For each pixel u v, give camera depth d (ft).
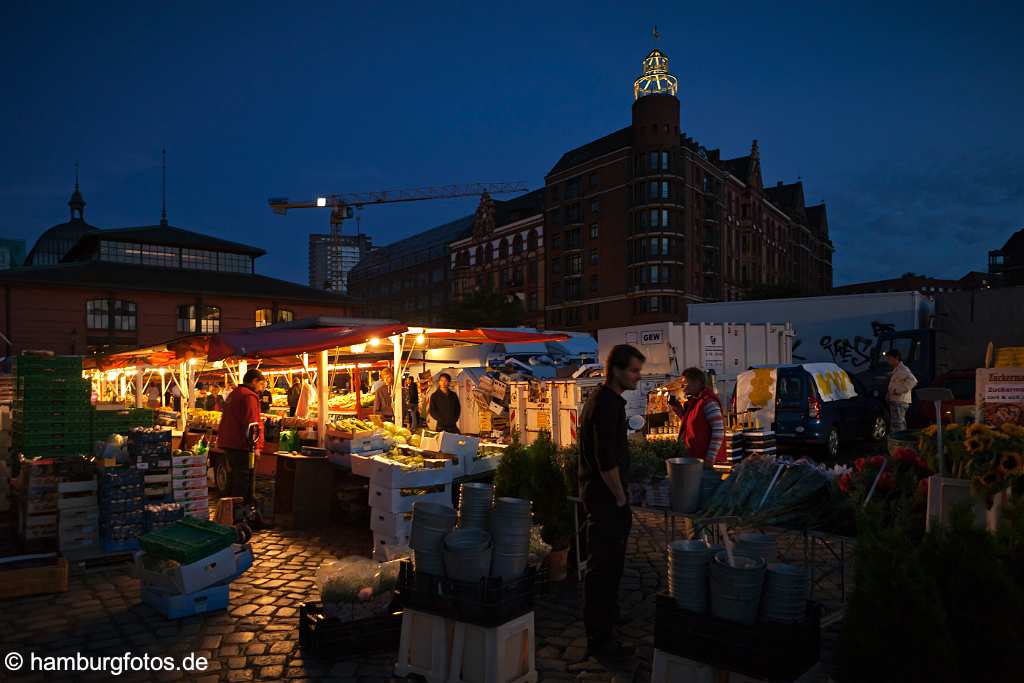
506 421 46.47
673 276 211.41
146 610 17.10
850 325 61.26
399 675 13.15
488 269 286.87
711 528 14.98
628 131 229.66
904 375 38.55
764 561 10.81
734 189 245.86
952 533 9.21
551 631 15.30
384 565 15.16
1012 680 8.37
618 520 13.66
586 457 13.96
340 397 53.01
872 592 8.71
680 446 19.22
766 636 9.86
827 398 41.93
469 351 66.59
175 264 188.85
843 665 8.89
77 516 21.75
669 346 51.57
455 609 12.37
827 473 15.76
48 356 25.49
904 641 8.36
